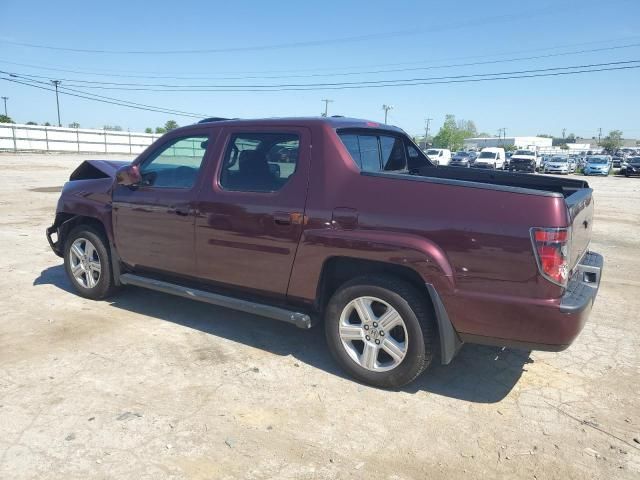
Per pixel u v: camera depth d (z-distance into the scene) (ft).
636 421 11.73
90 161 19.21
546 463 10.18
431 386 13.10
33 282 20.67
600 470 10.00
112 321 16.67
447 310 11.61
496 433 11.14
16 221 34.94
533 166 142.10
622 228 39.81
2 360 13.73
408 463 10.08
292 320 13.42
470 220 11.28
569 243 10.99
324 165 13.10
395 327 12.58
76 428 10.80
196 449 10.26
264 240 13.74
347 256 12.49
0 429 10.69
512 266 10.96
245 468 9.77
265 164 14.07
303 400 12.21
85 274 18.63
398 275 12.53
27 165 96.43
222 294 15.12
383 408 11.99
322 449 10.42
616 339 16.42
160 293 19.57
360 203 12.42
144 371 13.35
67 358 13.96
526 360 14.74
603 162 142.72
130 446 10.27
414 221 11.80
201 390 12.50
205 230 14.85
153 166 16.46
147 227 16.28
